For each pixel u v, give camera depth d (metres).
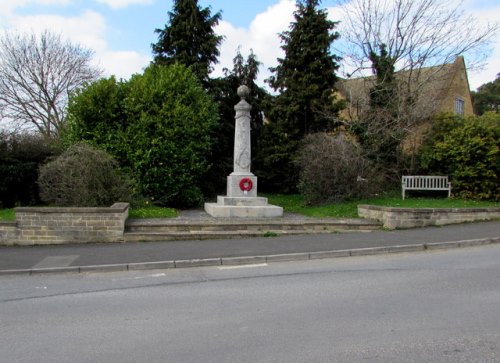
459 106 31.08
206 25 21.28
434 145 16.30
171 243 9.98
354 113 21.30
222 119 21.59
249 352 3.99
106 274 7.54
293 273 7.30
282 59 21.00
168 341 4.32
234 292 6.14
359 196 15.98
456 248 9.55
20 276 7.44
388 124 18.36
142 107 15.34
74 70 28.00
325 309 5.25
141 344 4.25
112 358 3.93
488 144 14.88
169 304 5.61
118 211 10.38
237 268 7.85
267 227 11.48
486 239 10.00
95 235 10.35
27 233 10.18
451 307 5.22
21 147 15.67
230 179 14.32
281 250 8.97
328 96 20.14
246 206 13.44
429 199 15.57
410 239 10.07
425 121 18.45
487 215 12.90
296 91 20.42
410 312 5.05
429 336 4.27
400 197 16.31
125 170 15.09
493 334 4.30
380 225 11.95
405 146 18.73
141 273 7.58
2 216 12.62
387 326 4.59
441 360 3.71
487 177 14.94
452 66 23.52
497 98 45.69
